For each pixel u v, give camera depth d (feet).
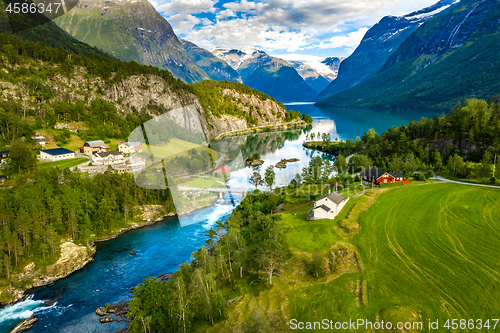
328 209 276.21
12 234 253.85
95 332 195.83
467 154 473.26
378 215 273.54
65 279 256.52
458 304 169.07
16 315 214.28
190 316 180.45
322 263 205.16
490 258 203.92
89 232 300.20
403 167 437.17
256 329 154.10
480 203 286.05
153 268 267.80
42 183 325.01
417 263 205.67
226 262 239.09
